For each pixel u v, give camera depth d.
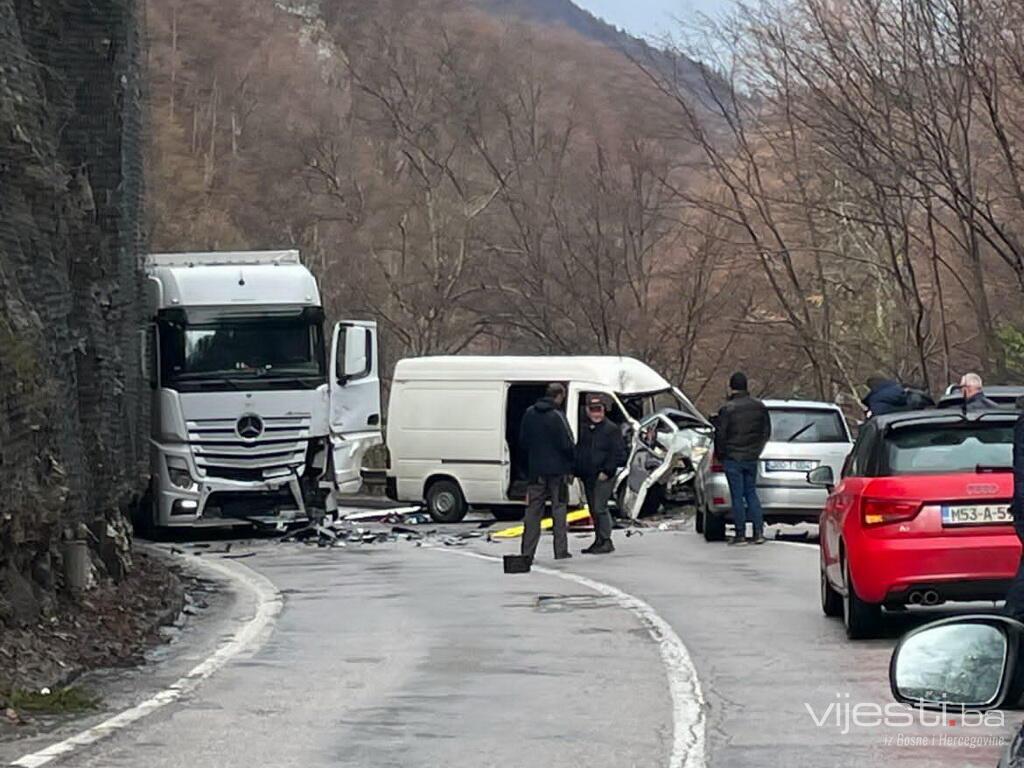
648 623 13.56
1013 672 4.34
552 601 15.43
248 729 9.22
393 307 48.25
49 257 14.37
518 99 48.09
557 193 46.12
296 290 25.08
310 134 50.12
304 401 24.91
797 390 43.22
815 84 31.56
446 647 12.52
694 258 42.88
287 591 17.19
